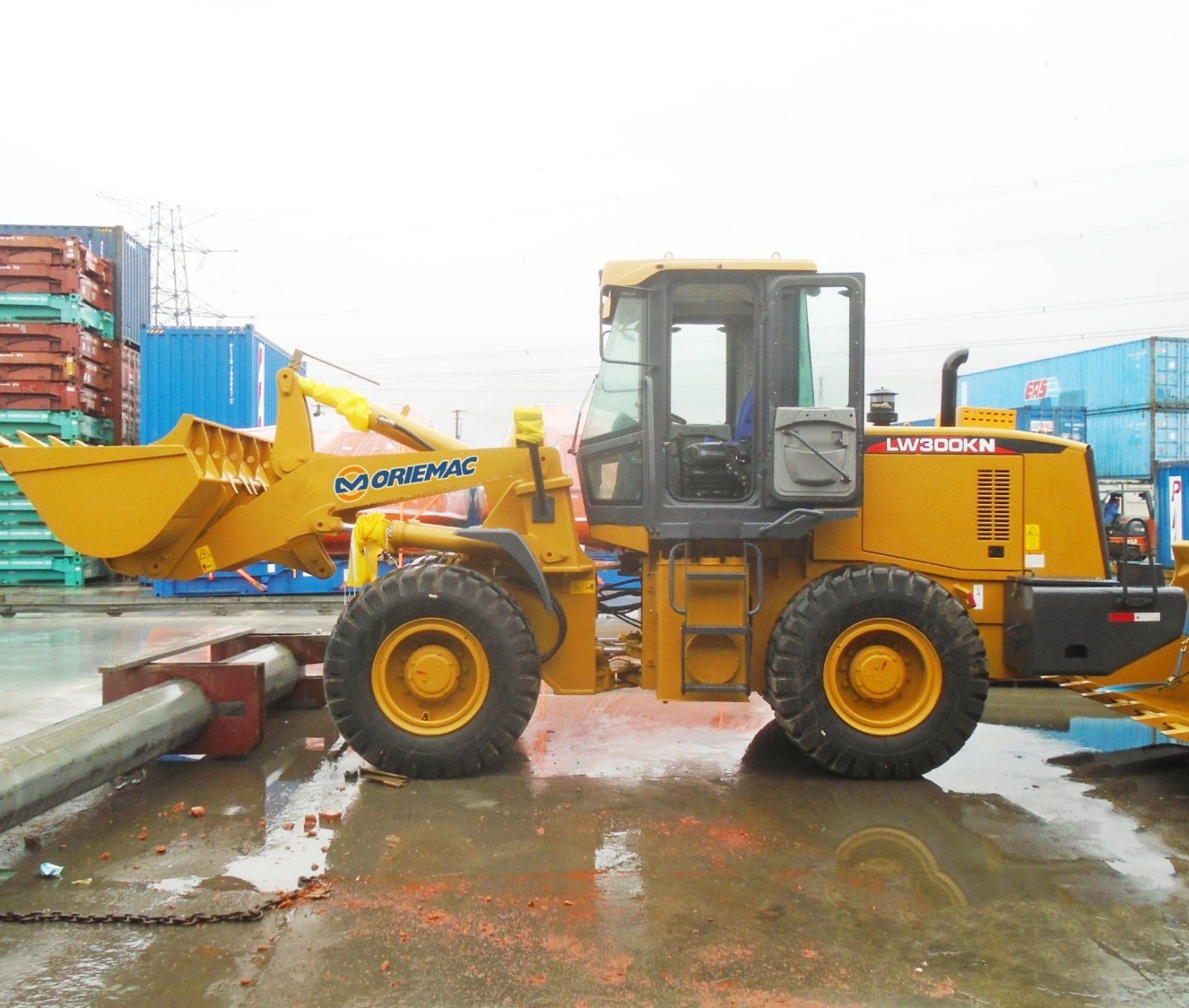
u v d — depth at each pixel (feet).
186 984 9.21
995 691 24.73
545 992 9.09
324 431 39.52
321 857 12.43
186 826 13.66
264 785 15.57
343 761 17.03
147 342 48.44
